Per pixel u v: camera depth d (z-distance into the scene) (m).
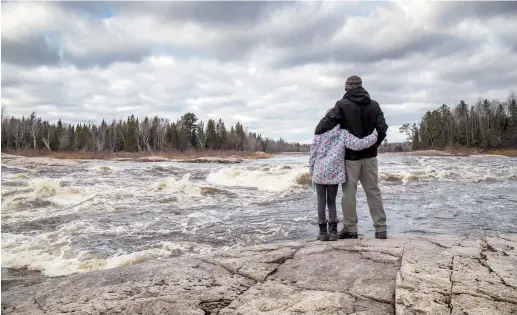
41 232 6.12
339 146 3.96
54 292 2.68
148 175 17.66
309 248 3.59
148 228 6.37
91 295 2.56
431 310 2.02
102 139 86.88
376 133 3.92
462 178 14.49
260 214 7.75
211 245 5.26
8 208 8.21
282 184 12.94
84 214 7.66
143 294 2.52
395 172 15.70
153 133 92.81
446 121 93.88
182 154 74.75
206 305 2.33
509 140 73.31
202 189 11.41
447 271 2.61
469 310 1.98
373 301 2.29
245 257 3.36
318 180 4.02
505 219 6.77
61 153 66.50
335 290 2.49
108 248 5.14
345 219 4.13
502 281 2.36
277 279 2.77
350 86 3.98
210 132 97.44
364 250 3.39
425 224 6.44
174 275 2.90
